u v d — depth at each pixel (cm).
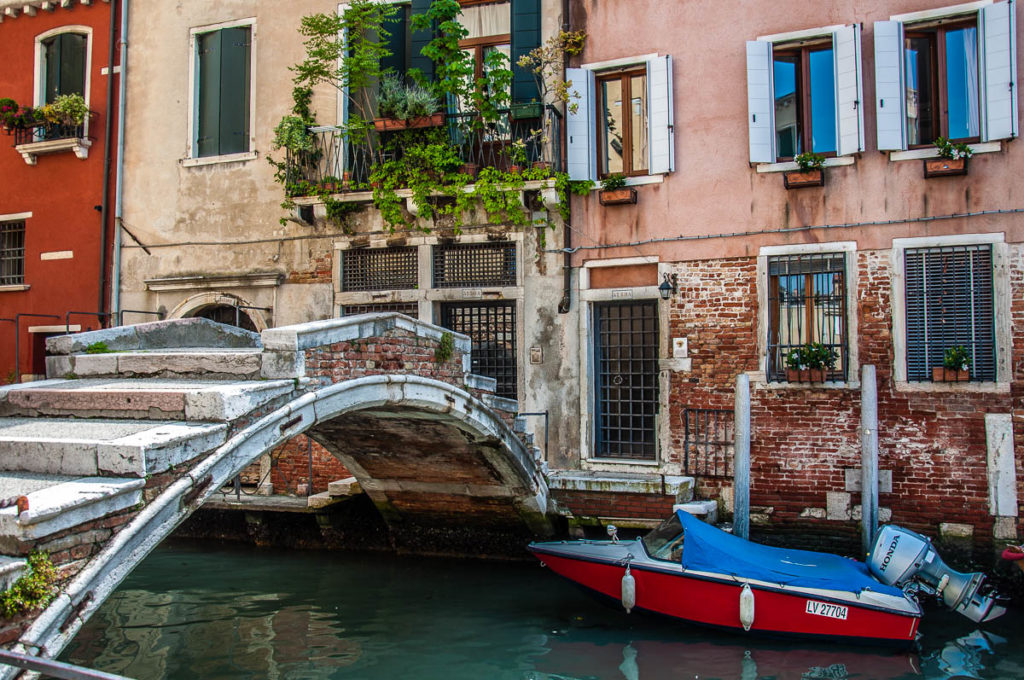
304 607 827
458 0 1097
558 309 1027
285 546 1079
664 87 979
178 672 661
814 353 892
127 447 477
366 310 1118
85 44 1270
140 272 1227
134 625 773
